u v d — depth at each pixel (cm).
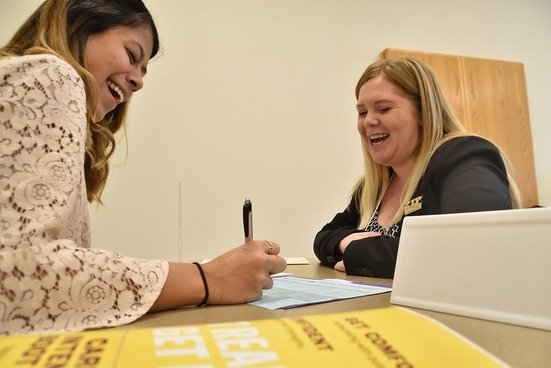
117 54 76
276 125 236
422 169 103
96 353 23
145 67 88
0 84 45
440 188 92
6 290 36
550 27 298
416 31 267
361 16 258
